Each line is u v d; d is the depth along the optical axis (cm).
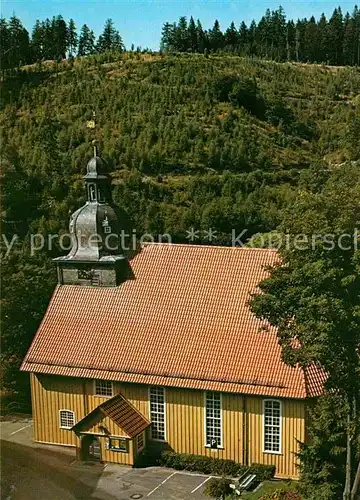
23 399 5603
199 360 4675
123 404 4797
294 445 4412
